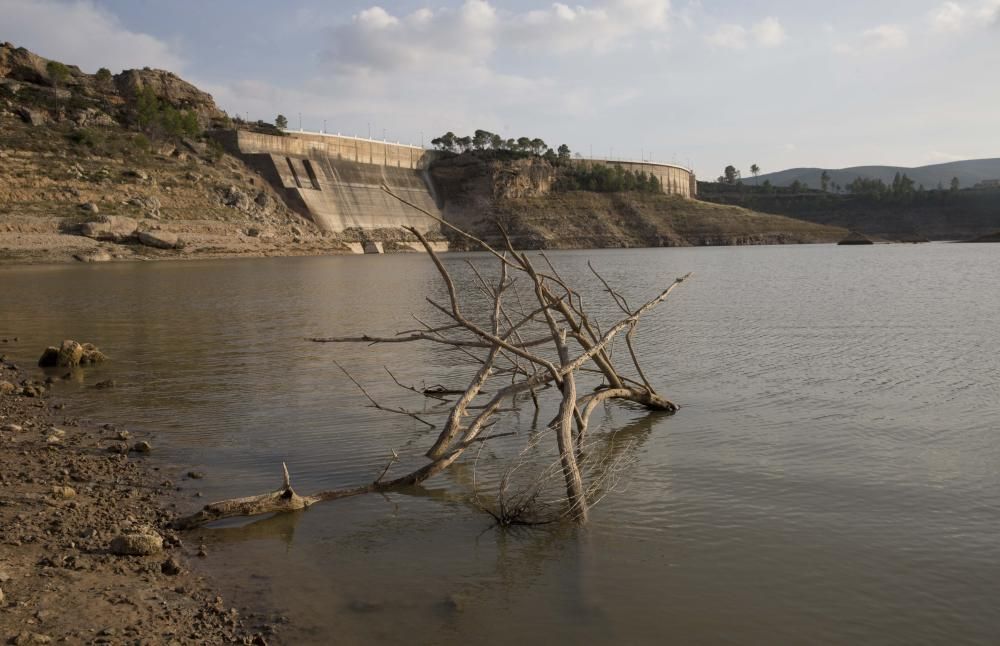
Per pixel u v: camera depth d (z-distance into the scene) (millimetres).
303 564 9039
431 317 37812
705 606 7930
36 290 56219
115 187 136125
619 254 164750
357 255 164500
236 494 11445
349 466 12969
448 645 7148
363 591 8312
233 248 135875
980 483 11719
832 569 8781
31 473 11953
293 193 185250
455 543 9727
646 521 10375
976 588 8266
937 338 27781
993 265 87062
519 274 84000
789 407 17094
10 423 15367
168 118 172750
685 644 7184
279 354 25172
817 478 12070
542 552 9398
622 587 8391
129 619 7375
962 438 14312
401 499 11438
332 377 20906
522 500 11039
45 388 19375
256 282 68438
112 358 24344
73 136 150500
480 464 13234
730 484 11852
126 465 12750
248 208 161500
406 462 13180
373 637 7293
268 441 14414
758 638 7285
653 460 13188
